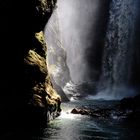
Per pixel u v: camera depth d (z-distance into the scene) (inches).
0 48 728.3
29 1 694.5
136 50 2439.7
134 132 781.9
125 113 1106.1
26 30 768.9
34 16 748.6
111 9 2598.4
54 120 933.2
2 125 721.6
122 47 2503.7
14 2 663.8
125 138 706.2
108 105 1498.5
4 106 730.8
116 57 2507.4
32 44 871.1
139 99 1321.4
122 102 1344.7
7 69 759.1
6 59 751.7
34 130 753.0
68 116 1031.6
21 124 770.8
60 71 1999.3
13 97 757.9
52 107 925.2
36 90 826.2
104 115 1069.8
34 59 842.2
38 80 849.5
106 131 787.4
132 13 2504.9
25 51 817.5
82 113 1098.1
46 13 818.8
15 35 745.6
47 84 983.0
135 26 2477.9
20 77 783.7
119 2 2568.9
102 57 2566.4
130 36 2486.5
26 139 645.3
